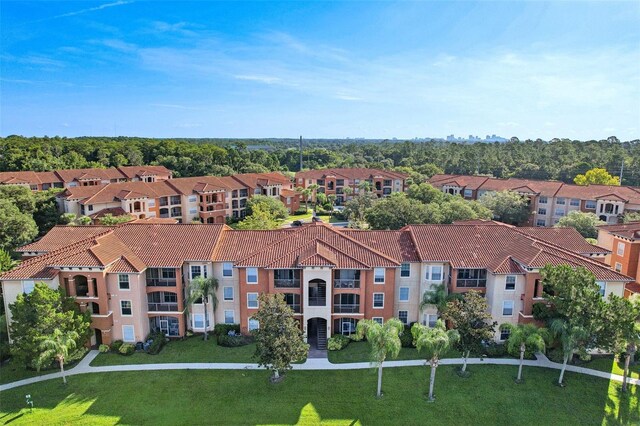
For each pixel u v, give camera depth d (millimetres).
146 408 31469
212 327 42625
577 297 33531
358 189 114062
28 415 30609
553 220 89312
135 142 173000
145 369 36469
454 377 35375
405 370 36438
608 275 38062
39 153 124625
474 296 35500
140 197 81562
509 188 94750
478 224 47188
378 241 44031
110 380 34812
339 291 40625
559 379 34406
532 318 38719
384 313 41781
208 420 30266
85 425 29625
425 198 79625
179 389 33719
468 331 33844
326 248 41344
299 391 33562
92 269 37938
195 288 40188
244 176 101688
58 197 81250
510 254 40844
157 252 41594
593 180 100000
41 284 34969
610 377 35375
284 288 40594
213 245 42469
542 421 30422
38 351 33188
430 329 33188
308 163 185125
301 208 109875
